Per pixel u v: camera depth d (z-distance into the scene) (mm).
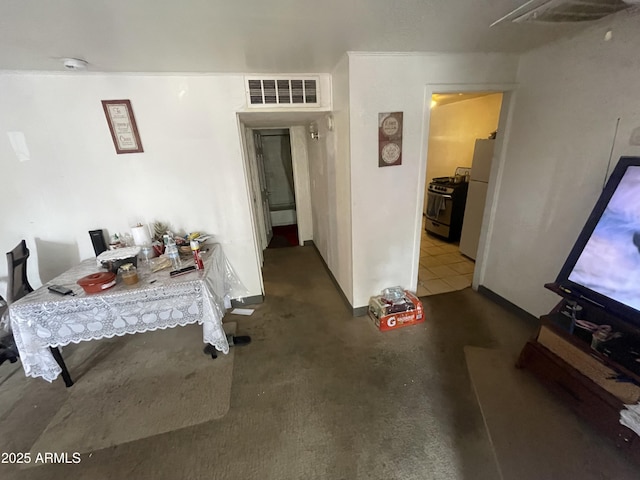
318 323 2512
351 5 1226
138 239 2213
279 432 1531
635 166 1476
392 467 1337
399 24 1458
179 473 1356
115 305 1680
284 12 1259
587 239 1646
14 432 1601
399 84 2008
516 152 2273
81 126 2105
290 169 5680
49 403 1780
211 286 1915
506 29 1610
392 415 1598
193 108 2238
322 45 1693
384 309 2330
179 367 2043
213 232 2586
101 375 1993
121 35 1418
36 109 2008
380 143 2102
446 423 1535
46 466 1413
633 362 1325
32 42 1441
